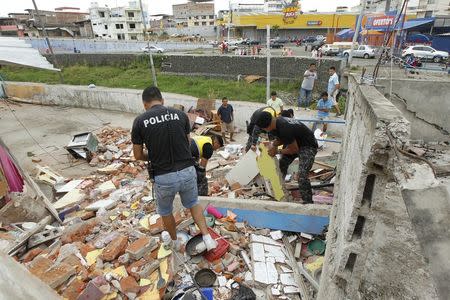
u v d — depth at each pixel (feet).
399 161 4.88
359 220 5.96
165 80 58.70
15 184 15.33
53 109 45.03
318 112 26.68
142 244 10.94
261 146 16.30
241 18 150.82
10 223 13.44
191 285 9.89
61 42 100.68
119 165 24.03
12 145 30.83
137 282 9.91
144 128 9.33
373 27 43.93
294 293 9.73
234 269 10.63
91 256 11.18
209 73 61.00
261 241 11.85
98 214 15.62
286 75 52.95
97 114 41.91
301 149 14.55
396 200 12.21
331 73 29.78
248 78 54.65
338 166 15.20
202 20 234.79
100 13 186.19
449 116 18.12
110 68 72.64
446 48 73.31
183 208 13.41
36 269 9.97
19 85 48.44
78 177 23.34
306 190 14.67
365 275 9.07
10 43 30.86
